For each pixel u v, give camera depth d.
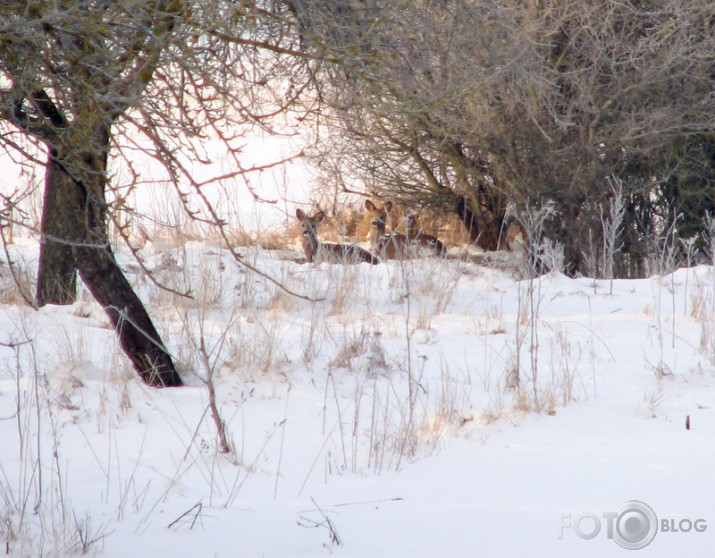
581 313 39.94
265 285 39.41
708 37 55.03
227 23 16.16
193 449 21.95
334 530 16.84
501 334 35.09
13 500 17.81
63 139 15.51
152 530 16.92
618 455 21.77
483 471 20.72
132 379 26.94
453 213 69.62
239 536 16.62
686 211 63.53
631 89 57.19
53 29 14.26
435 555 15.73
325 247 56.56
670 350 32.38
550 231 59.50
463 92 21.47
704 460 21.28
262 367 28.03
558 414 25.34
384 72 18.98
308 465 21.17
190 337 29.06
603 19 56.41
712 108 58.28
